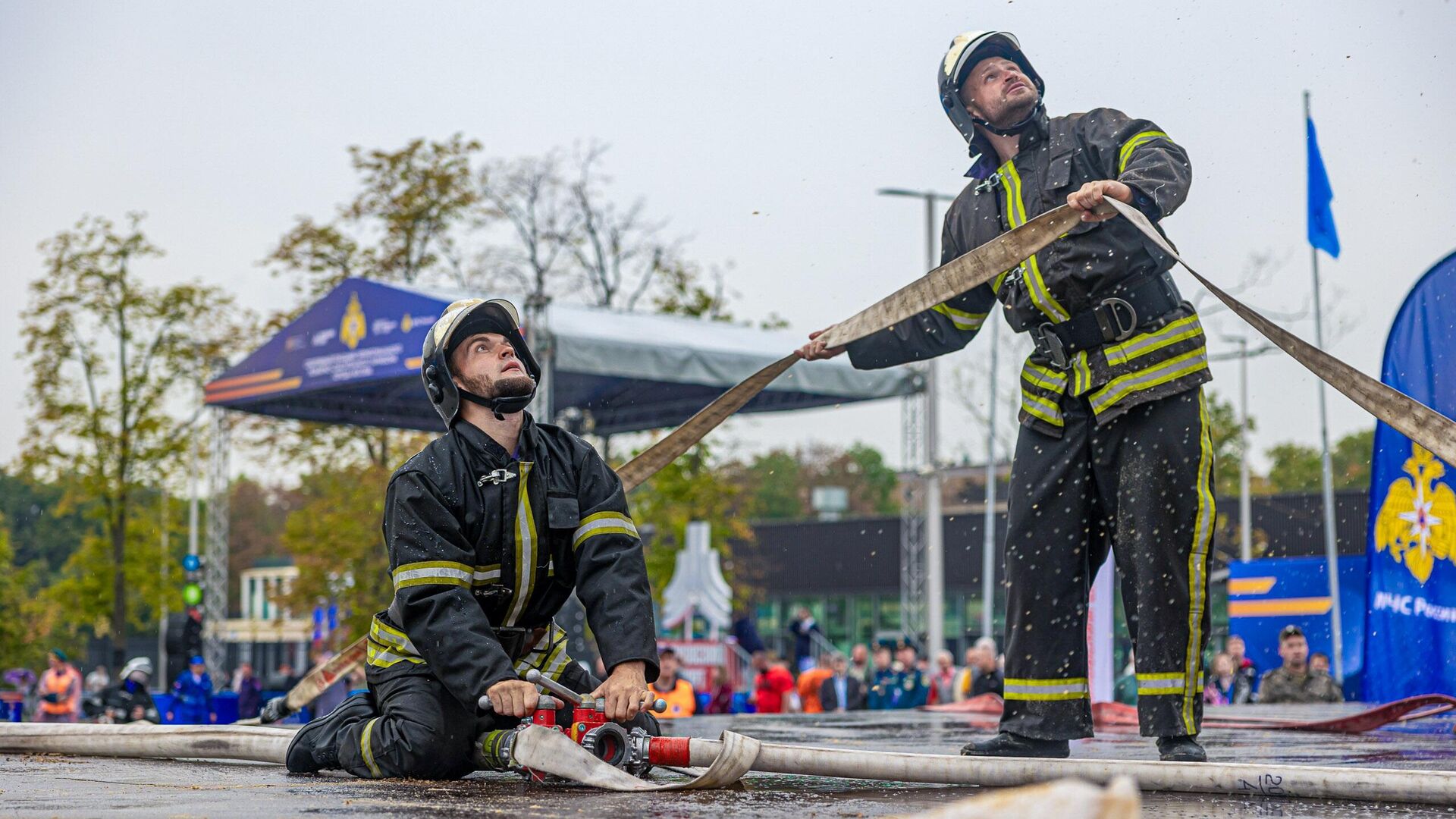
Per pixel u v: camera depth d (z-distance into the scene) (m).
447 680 3.07
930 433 22.55
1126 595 3.79
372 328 15.73
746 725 6.43
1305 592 13.81
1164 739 3.65
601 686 3.12
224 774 3.31
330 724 3.32
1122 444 3.72
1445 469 6.96
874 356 4.19
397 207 25.47
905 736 5.23
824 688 14.32
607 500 3.36
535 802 2.54
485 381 3.28
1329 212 13.91
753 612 43.62
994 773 2.81
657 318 18.23
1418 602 7.18
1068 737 3.80
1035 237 3.49
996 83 3.81
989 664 12.95
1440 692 7.01
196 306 27.91
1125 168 3.63
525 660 3.42
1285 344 3.01
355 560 22.53
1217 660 12.73
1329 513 17.34
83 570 29.86
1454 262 6.69
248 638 38.31
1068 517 3.82
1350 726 5.41
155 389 27.86
